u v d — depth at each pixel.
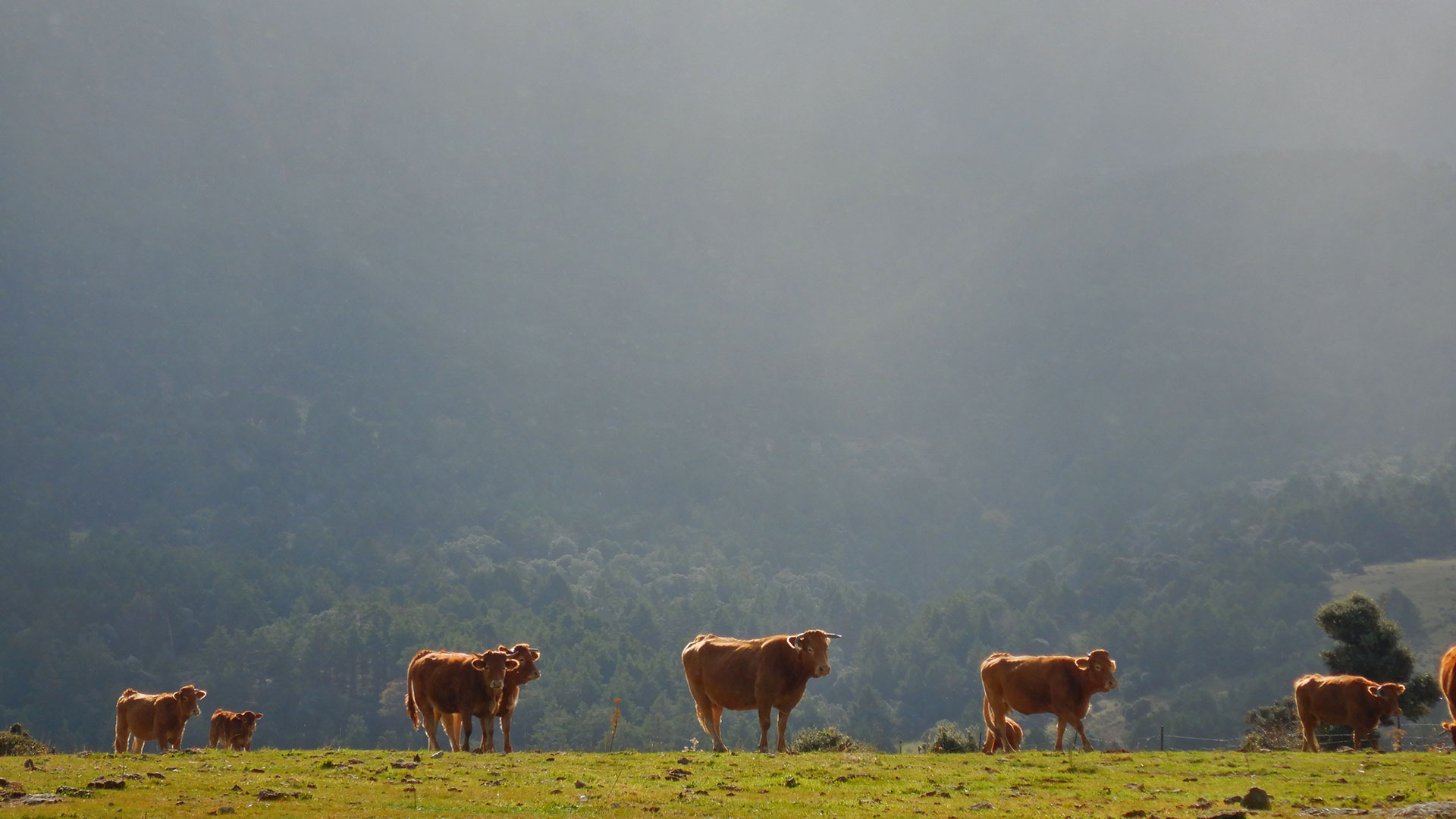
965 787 17.86
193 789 16.67
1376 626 53.53
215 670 155.50
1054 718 157.38
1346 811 15.20
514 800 15.90
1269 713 56.94
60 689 151.50
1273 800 16.55
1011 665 27.45
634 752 23.61
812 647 24.56
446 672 26.08
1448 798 16.50
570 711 144.38
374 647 156.00
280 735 143.12
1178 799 16.67
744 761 21.19
